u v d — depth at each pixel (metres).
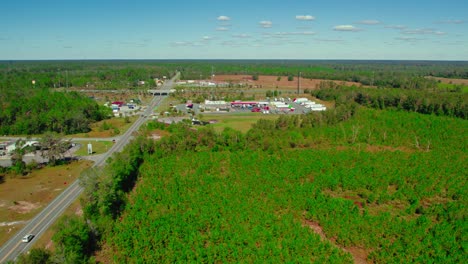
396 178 107.19
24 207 93.06
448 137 150.12
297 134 153.38
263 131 156.38
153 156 127.81
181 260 67.88
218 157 127.75
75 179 113.25
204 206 88.62
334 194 100.50
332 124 176.88
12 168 117.25
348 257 69.00
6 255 71.44
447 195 97.81
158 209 88.56
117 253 72.31
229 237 75.62
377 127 166.88
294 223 81.75
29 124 171.62
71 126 175.12
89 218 81.25
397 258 69.06
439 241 74.56
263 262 66.56
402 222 82.12
